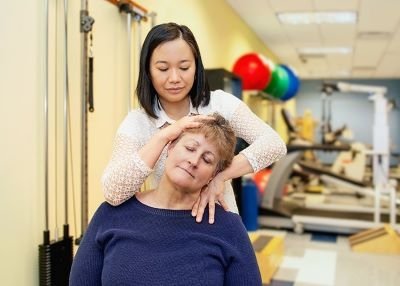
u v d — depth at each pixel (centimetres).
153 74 143
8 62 193
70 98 234
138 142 144
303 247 459
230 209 150
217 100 157
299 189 780
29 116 206
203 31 465
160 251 125
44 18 213
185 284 122
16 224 201
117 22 281
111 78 275
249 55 524
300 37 748
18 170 201
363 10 567
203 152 125
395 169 1145
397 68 1057
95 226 136
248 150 142
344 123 1260
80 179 244
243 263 128
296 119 1050
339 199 694
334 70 1110
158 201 133
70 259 223
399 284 349
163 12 362
